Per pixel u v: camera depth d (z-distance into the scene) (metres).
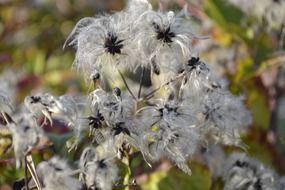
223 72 0.81
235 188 0.64
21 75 1.13
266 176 0.63
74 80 1.05
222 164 0.66
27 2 1.32
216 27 0.86
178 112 0.56
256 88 0.78
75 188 0.56
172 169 0.66
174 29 0.56
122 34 0.56
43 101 0.57
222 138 0.63
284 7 0.79
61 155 0.64
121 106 0.56
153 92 0.58
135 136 0.56
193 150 0.56
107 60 0.57
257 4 0.81
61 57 1.21
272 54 0.81
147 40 0.56
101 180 0.56
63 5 1.30
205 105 0.59
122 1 1.22
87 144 0.63
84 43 0.57
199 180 0.66
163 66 0.56
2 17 1.32
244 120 0.67
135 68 0.57
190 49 0.56
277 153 0.75
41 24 1.29
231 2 0.85
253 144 0.75
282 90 0.84
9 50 1.26
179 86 0.58
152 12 0.56
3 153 0.60
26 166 0.57
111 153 0.57
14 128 0.56
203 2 0.85
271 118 0.81
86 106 0.59
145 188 0.66
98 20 0.57
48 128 0.69
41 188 0.56
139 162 0.67
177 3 0.81
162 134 0.56
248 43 0.83
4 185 0.65
